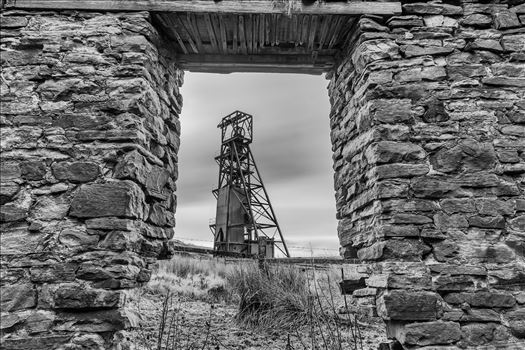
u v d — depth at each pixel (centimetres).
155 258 354
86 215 277
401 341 267
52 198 281
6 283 264
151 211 335
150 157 324
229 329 475
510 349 261
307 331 461
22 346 251
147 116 321
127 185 284
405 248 280
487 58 328
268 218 1662
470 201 292
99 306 260
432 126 308
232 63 409
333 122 436
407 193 292
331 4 333
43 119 297
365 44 328
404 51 326
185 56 400
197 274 975
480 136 307
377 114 308
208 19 338
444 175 297
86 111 301
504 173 300
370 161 311
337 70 414
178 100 423
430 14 338
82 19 325
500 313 269
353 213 364
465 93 317
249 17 336
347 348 400
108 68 311
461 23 337
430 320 266
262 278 540
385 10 335
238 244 1493
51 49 314
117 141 294
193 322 509
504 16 337
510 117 313
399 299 268
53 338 253
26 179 284
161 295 689
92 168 288
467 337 262
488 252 282
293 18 338
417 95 315
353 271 457
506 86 321
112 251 270
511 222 290
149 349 322
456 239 284
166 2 328
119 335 259
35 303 260
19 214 276
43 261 268
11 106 299
